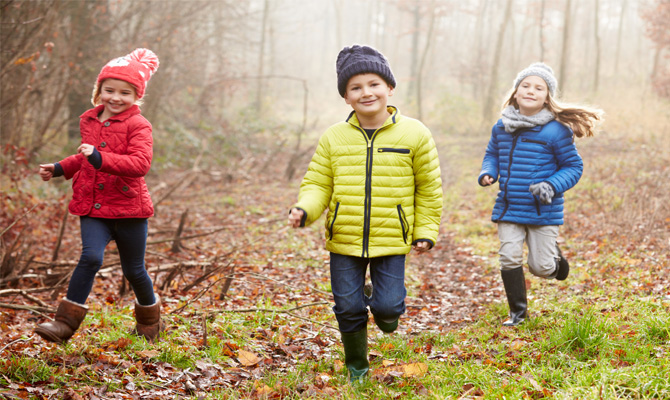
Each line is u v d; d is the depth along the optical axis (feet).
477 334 13.78
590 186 33.63
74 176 11.95
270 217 33.45
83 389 9.73
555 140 14.19
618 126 59.47
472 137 77.71
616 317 12.95
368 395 10.04
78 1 38.37
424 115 98.12
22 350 11.47
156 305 12.57
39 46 29.68
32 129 40.55
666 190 28.25
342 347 12.98
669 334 11.23
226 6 63.21
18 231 24.22
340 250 10.64
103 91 11.44
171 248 24.48
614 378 9.36
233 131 66.23
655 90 72.95
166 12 52.31
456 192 40.47
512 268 14.44
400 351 12.50
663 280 16.11
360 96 10.39
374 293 10.73
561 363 10.71
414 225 10.85
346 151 10.64
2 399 9.08
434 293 18.84
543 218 14.26
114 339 12.41
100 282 19.26
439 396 9.58
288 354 12.46
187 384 10.48
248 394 10.23
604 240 22.18
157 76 52.13
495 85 81.97
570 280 17.94
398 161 10.50
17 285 18.38
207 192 42.88
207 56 65.05
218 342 12.71
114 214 11.28
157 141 53.67
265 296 17.60
